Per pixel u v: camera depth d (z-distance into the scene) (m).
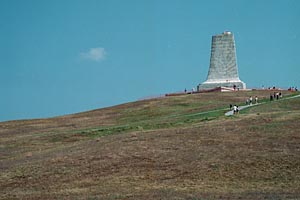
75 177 76.81
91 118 172.25
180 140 93.75
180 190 67.12
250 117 115.69
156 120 145.62
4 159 100.12
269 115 116.00
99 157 85.88
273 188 67.12
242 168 76.19
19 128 156.75
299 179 70.81
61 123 164.38
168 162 80.69
